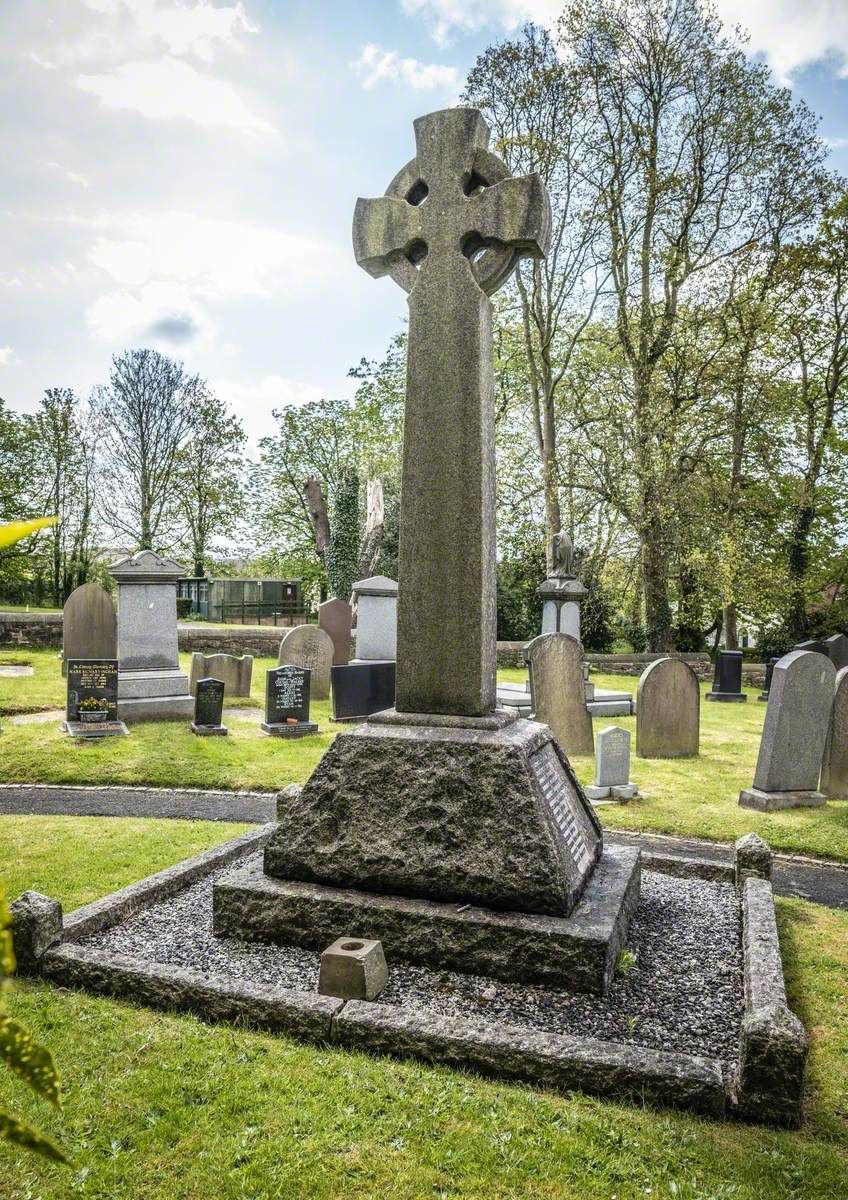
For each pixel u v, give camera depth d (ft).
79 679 36.96
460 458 16.07
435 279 16.47
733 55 71.05
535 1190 8.87
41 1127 9.61
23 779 30.68
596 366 83.25
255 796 29.68
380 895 14.55
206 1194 8.72
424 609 16.11
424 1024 11.50
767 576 78.79
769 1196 8.84
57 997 12.86
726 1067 11.08
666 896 18.21
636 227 77.51
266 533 123.24
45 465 112.88
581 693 37.76
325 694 50.62
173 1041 11.56
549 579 64.13
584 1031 12.05
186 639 69.87
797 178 73.26
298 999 12.11
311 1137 9.61
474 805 14.34
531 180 15.83
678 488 75.72
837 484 93.30
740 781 33.58
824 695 29.71
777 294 80.02
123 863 20.57
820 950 16.58
